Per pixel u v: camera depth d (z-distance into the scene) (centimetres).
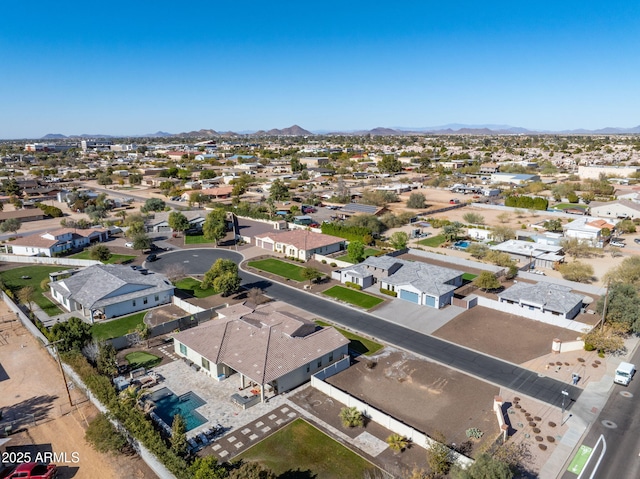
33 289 7462
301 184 19312
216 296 7144
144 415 3875
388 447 3681
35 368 4956
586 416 4091
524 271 8050
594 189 16650
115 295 6425
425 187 19500
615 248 9719
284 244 9512
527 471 3403
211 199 16162
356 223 11225
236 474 2969
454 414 4153
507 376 4797
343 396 4288
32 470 3303
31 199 16425
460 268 8519
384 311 6531
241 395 4400
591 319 6094
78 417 4088
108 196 17388
